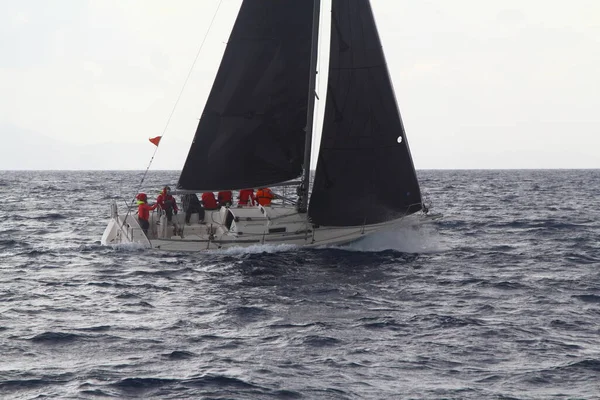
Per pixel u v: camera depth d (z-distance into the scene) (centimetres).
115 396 2936
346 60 6366
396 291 5116
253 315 4375
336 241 6569
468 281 5497
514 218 11338
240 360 3425
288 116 6600
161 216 6631
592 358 3431
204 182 6694
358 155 6378
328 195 6400
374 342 3741
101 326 4088
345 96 6366
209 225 6756
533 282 5472
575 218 11356
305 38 6538
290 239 6519
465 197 17950
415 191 6475
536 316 4322
